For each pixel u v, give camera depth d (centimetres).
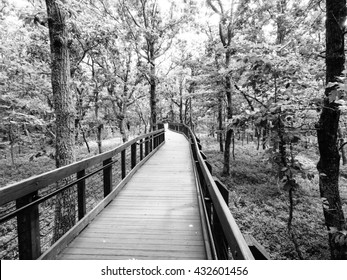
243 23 1105
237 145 2330
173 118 4269
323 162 515
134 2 1508
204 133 3519
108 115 1445
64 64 533
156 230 342
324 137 505
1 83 822
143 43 1588
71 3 555
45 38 864
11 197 187
